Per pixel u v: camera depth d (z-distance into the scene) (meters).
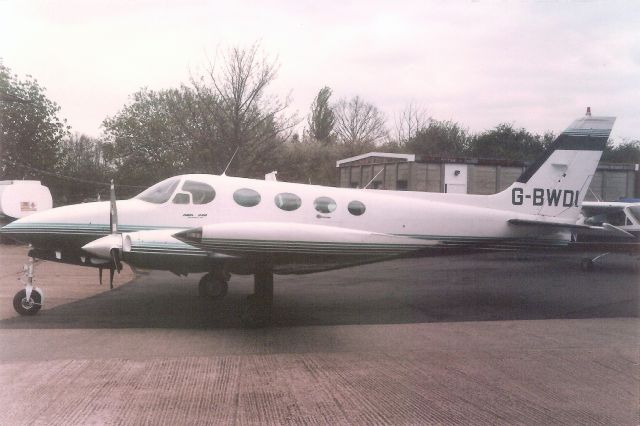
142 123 29.27
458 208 10.57
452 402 4.82
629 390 5.16
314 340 7.11
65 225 9.10
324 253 8.19
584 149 11.25
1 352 6.36
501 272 14.48
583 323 8.25
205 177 9.50
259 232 7.96
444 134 44.53
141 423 4.30
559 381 5.42
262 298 9.07
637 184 25.59
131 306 9.37
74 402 4.74
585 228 10.79
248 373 5.63
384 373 5.66
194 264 8.36
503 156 41.88
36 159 23.20
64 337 7.14
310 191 9.76
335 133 51.19
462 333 7.56
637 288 11.65
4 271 13.84
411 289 11.52
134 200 9.47
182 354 6.35
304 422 4.36
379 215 9.99
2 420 4.33
